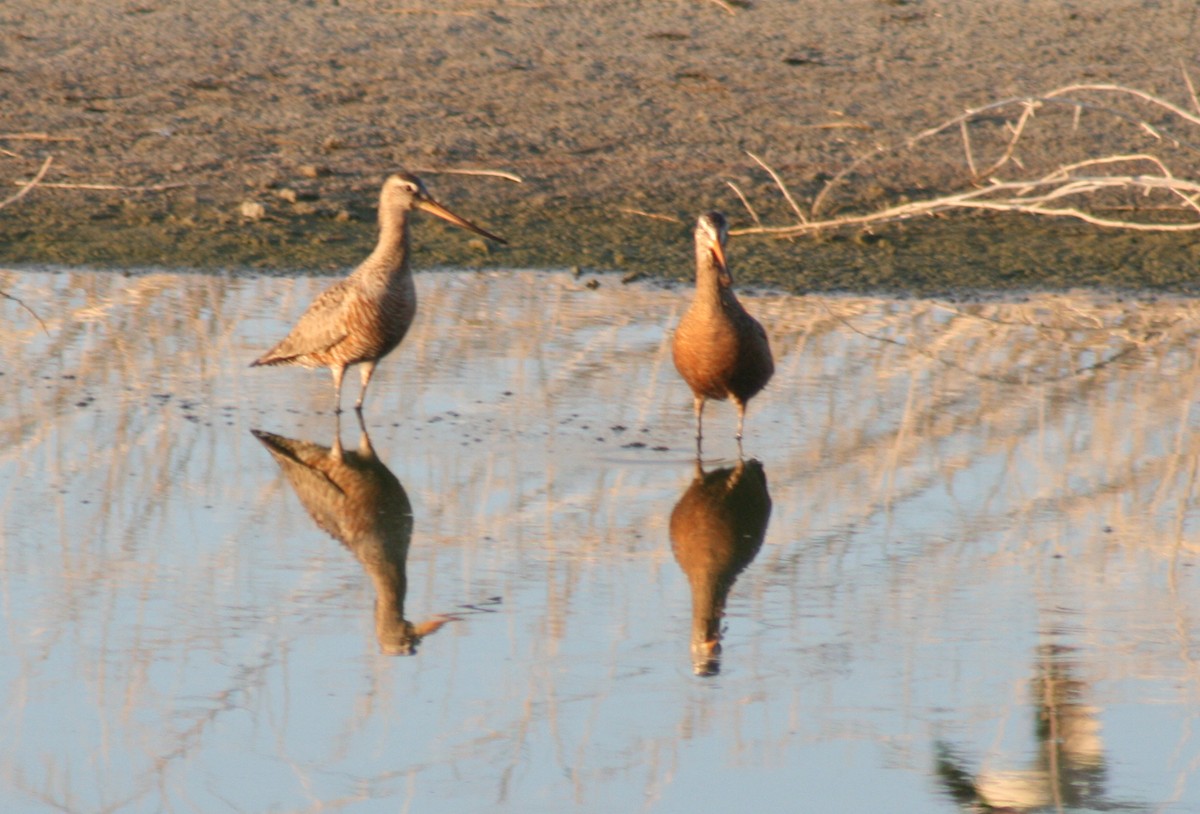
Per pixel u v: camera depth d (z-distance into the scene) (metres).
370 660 9.62
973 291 17.34
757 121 21.62
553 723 8.91
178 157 20.05
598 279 17.53
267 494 12.16
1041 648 9.77
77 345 15.19
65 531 11.36
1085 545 11.35
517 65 23.23
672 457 13.05
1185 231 19.02
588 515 11.88
